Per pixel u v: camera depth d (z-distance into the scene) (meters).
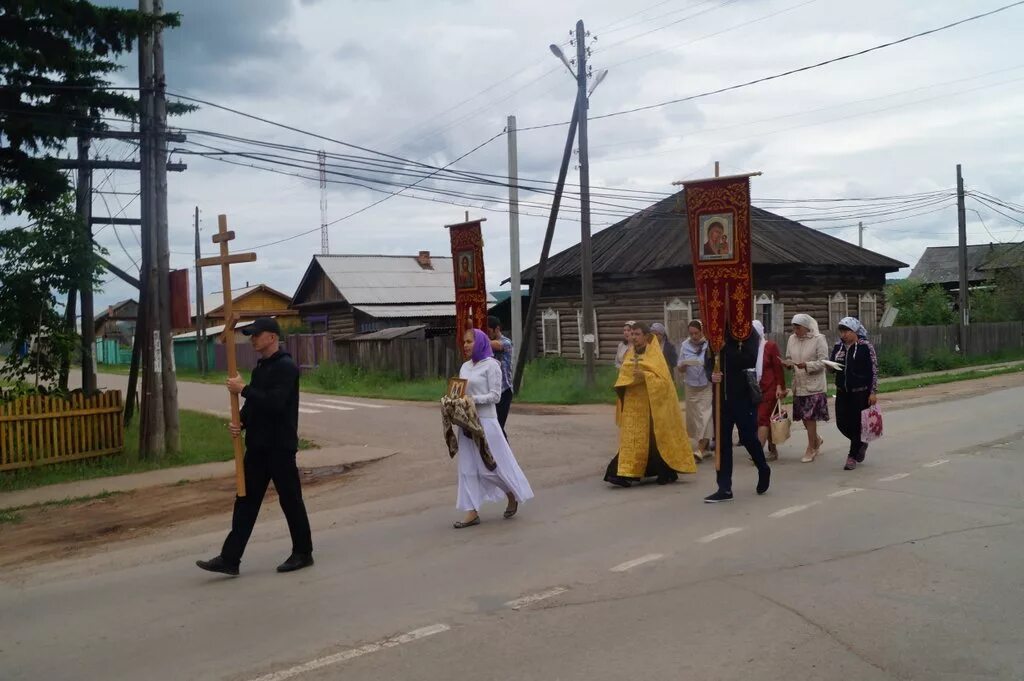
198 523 9.27
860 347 10.35
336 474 12.09
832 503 8.55
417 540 7.75
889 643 4.91
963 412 16.17
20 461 12.17
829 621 5.28
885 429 13.99
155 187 13.39
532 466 11.75
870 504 8.44
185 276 13.40
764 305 28.84
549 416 18.22
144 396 13.29
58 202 14.88
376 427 17.05
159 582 6.77
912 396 20.73
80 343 15.80
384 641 5.18
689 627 5.24
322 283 45.28
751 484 9.71
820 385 10.94
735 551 6.88
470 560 6.95
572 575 6.39
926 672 4.52
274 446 6.75
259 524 8.88
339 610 5.79
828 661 4.68
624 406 9.93
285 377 6.71
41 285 14.91
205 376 43.44
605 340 30.91
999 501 8.45
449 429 8.13
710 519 8.03
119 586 6.73
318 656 4.98
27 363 15.24
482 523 8.31
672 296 28.69
